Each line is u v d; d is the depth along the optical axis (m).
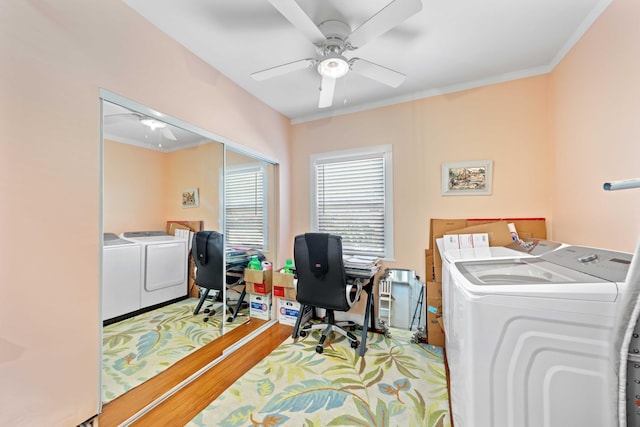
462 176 2.41
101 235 1.42
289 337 2.54
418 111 2.59
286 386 1.79
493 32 1.72
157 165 1.86
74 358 1.30
